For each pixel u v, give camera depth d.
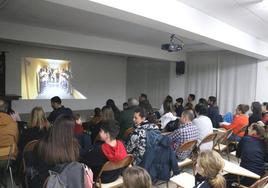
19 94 7.17
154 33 5.70
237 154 3.38
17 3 3.86
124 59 9.94
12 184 3.30
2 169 3.49
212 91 8.00
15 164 3.43
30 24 5.21
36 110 3.23
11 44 6.94
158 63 9.12
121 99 9.90
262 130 3.17
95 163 2.64
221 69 7.80
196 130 3.77
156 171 3.07
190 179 2.65
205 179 1.75
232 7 3.61
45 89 7.69
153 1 3.01
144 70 9.51
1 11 4.30
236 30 4.89
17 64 7.09
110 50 6.68
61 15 4.46
